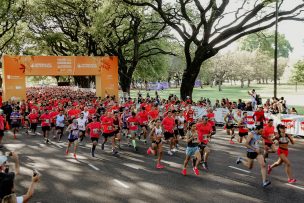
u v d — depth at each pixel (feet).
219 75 258.37
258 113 56.24
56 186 32.86
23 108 75.61
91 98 95.20
